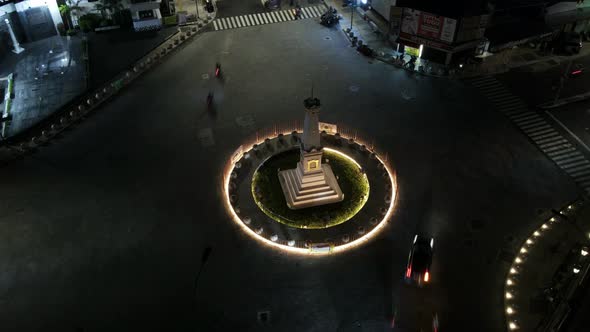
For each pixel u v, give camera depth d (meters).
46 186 52.50
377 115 61.66
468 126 59.59
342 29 79.75
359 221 48.34
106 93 65.38
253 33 79.62
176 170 54.31
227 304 41.47
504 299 41.41
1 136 58.50
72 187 52.34
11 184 52.69
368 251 45.41
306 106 43.44
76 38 78.19
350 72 69.75
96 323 40.22
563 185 51.50
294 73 69.69
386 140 57.75
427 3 67.19
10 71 70.69
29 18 75.69
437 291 42.09
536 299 41.22
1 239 46.97
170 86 67.25
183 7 86.94
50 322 40.31
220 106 63.59
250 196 50.97
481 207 49.22
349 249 45.62
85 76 68.81
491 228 47.19
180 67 71.25
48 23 77.88
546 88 65.19
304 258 44.91
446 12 65.38
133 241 46.59
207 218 48.69
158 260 44.94
